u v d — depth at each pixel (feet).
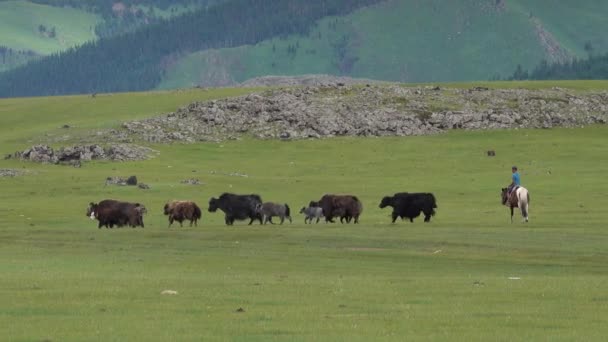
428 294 255.70
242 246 406.62
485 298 247.70
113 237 442.91
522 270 331.36
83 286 271.49
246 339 190.60
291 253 381.40
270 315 220.02
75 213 578.25
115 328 202.69
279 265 347.15
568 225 467.52
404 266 343.26
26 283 278.46
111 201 497.87
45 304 236.02
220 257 371.35
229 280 291.79
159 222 529.86
